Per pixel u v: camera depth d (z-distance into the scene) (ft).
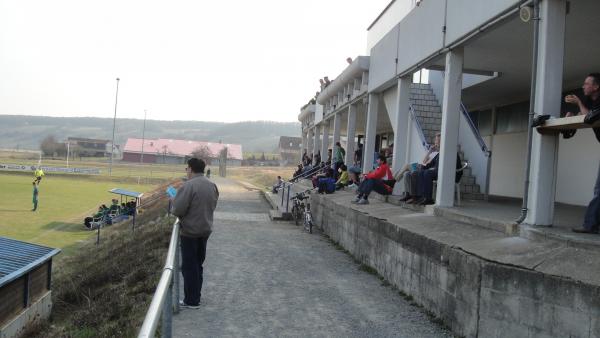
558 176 40.83
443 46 30.09
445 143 29.40
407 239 25.21
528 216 20.65
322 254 37.45
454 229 23.73
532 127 20.57
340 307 23.16
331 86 68.90
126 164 394.73
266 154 562.66
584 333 14.55
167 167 361.30
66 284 44.62
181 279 27.81
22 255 40.24
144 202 128.98
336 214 43.47
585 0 22.52
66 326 27.94
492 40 29.35
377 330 20.02
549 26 20.42
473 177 38.01
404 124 40.60
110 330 22.38
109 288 35.47
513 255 17.74
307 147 104.58
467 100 50.47
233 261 33.40
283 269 31.40
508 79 39.65
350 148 60.90
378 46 46.52
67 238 81.41
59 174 240.94
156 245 43.39
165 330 13.82
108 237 77.77
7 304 34.78
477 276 18.03
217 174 254.47
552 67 20.44
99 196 156.87
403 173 38.65
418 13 35.06
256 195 108.58
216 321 20.70
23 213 112.47
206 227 21.99
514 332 16.53
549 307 15.52
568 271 15.42
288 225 56.18
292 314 21.97
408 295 24.90
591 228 18.25
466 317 18.75
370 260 31.73
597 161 36.47
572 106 40.11
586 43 29.37
